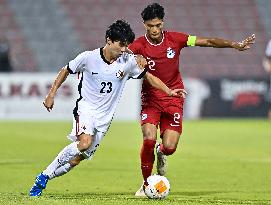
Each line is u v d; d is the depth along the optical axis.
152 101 33.22
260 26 121.69
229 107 100.19
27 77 95.94
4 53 99.94
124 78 30.09
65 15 116.94
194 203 28.55
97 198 29.59
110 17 118.19
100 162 49.16
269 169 46.75
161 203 27.95
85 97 29.84
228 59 115.62
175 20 120.25
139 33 117.94
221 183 39.22
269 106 101.06
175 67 33.81
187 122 94.88
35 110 96.25
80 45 115.44
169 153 33.31
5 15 115.44
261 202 30.25
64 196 31.03
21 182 38.00
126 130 80.19
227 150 60.50
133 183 38.19
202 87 99.50
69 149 29.34
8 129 78.75
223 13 121.94
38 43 114.06
